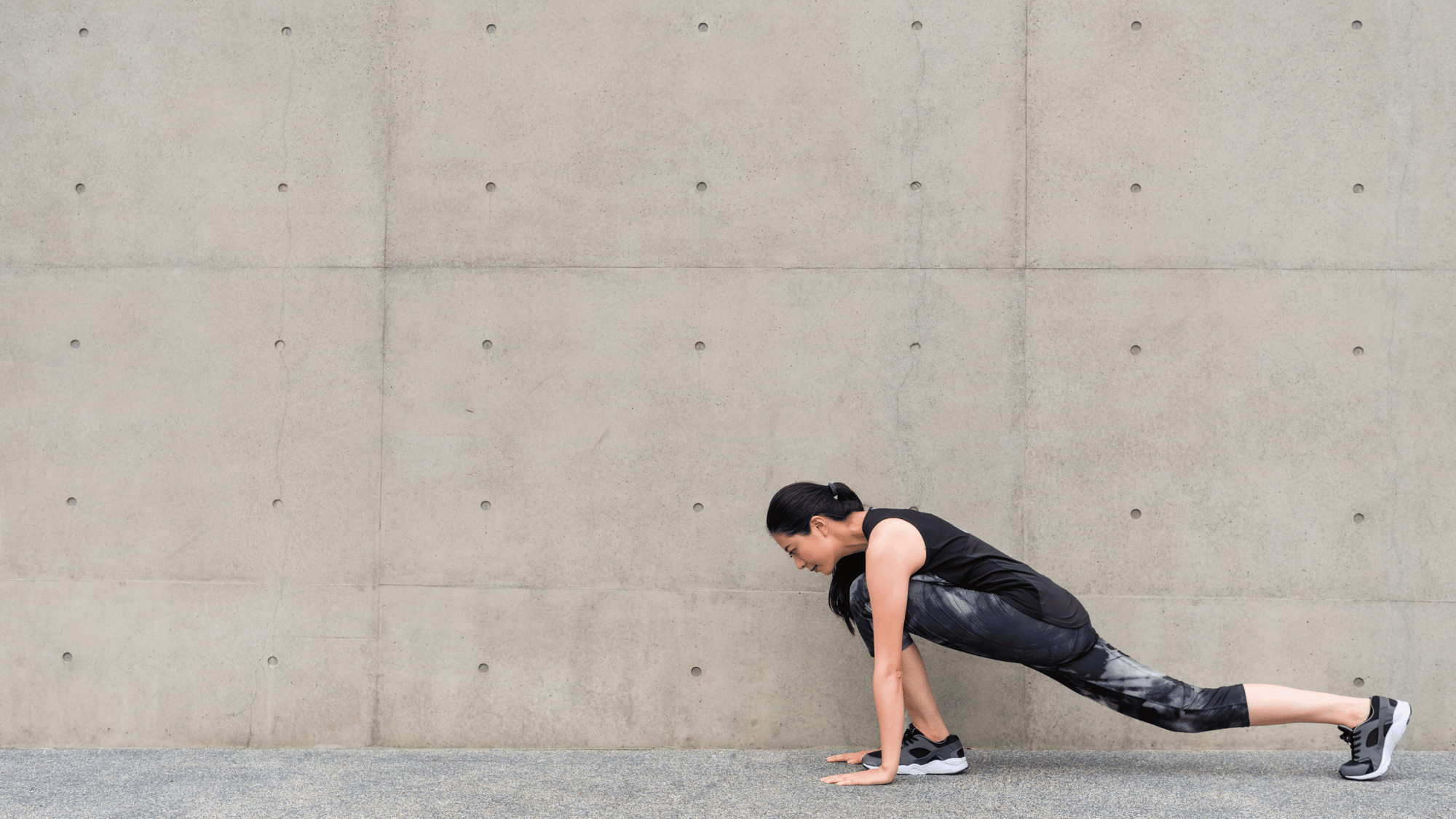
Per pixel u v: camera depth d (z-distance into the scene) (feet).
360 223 10.35
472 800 8.17
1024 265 10.14
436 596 10.27
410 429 10.32
